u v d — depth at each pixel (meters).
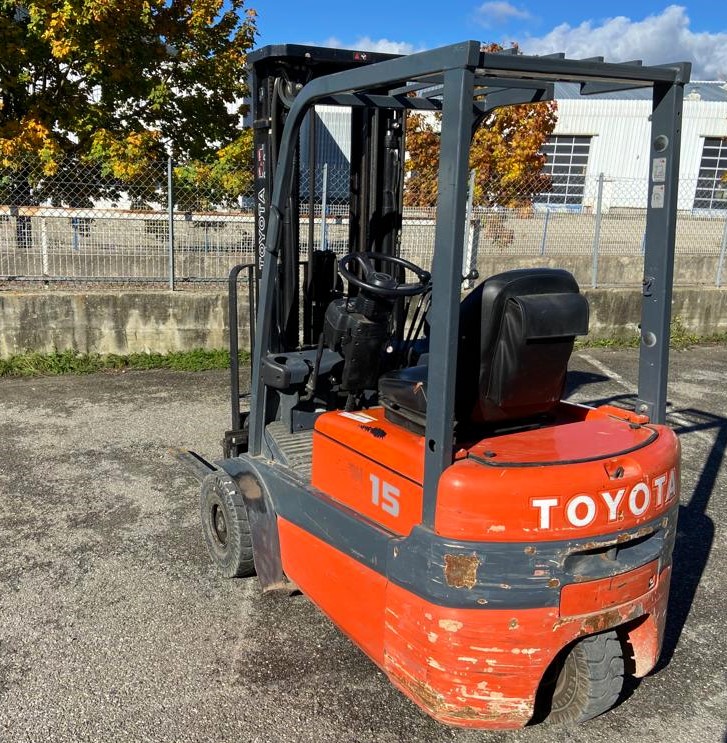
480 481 2.51
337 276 4.29
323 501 3.20
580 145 23.23
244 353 9.05
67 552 4.31
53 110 12.89
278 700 3.09
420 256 10.80
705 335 11.38
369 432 3.03
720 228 15.70
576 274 12.97
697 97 23.75
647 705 3.14
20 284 9.74
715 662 3.45
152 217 10.22
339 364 3.82
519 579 2.54
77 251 10.09
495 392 2.76
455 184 2.34
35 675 3.21
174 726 2.92
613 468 2.65
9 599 3.80
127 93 13.27
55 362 8.45
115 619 3.64
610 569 2.64
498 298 2.70
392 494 2.84
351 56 3.82
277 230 3.60
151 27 12.95
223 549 4.02
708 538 4.71
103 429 6.50
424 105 3.69
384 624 2.84
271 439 3.86
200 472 5.02
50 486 5.25
